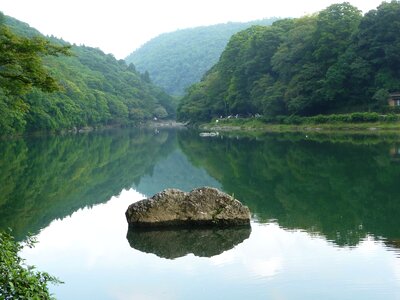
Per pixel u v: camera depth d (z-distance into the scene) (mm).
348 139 53844
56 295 11664
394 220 17969
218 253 14398
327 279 12172
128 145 61750
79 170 35594
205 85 126062
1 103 55938
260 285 11898
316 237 15844
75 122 100188
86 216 20141
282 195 23109
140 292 11727
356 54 75312
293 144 50750
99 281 12523
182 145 58719
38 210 21219
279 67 88375
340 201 21438
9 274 8016
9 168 35750
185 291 11672
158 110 175875
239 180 28422
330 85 75875
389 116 65938
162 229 16984
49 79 18453
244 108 102188
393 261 13344
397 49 69812
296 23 98875
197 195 17375
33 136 80188
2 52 17297
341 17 82688
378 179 26594
